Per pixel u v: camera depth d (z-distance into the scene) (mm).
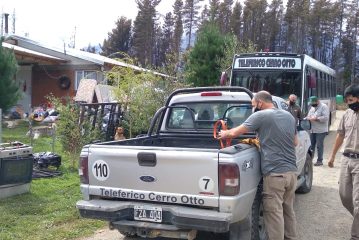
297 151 7234
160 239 5934
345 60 69188
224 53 20203
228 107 6539
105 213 4961
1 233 5859
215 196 4578
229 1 65750
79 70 22703
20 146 7953
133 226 4863
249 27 66312
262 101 5305
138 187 4941
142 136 6660
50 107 20406
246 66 14695
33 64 23000
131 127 12352
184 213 4598
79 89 16484
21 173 7703
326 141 17656
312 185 9367
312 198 8242
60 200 7516
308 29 67812
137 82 12633
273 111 5129
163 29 66562
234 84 14734
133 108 12336
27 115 20359
